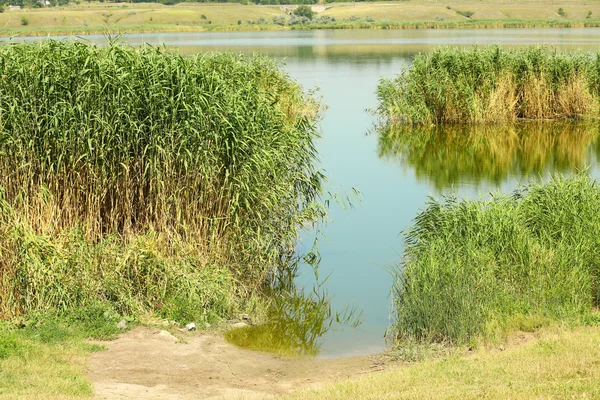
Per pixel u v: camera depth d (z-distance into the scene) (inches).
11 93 484.7
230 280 511.8
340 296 534.3
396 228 698.2
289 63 2265.0
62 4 6309.1
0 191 466.0
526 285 471.8
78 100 488.7
